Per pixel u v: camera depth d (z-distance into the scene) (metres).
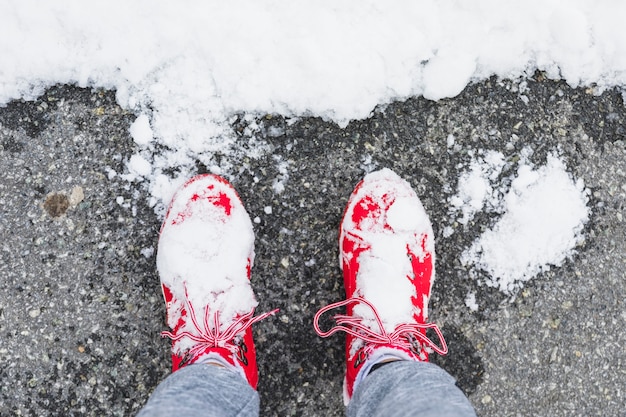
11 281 1.38
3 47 1.35
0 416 1.38
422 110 1.42
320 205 1.41
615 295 1.43
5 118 1.39
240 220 1.37
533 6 1.38
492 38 1.39
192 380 1.10
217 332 1.26
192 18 1.34
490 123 1.43
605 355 1.44
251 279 1.40
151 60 1.36
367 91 1.39
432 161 1.42
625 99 1.43
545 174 1.43
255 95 1.37
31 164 1.39
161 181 1.39
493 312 1.42
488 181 1.42
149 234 1.39
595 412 1.44
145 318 1.39
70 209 1.39
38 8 1.33
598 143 1.42
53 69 1.37
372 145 1.41
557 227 1.42
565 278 1.43
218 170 1.40
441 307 1.42
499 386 1.43
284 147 1.40
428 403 1.01
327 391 1.41
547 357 1.43
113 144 1.39
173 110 1.38
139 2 1.34
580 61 1.41
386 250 1.36
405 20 1.37
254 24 1.35
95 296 1.39
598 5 1.40
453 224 1.42
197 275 1.32
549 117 1.43
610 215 1.42
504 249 1.42
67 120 1.39
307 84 1.37
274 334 1.41
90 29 1.35
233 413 1.12
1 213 1.39
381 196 1.38
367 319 1.30
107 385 1.39
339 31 1.37
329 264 1.42
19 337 1.38
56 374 1.38
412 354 1.27
